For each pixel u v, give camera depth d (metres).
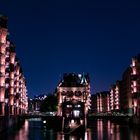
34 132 124.06
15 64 169.50
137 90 177.50
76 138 101.94
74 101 126.38
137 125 149.88
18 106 182.38
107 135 112.00
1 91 124.62
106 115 189.25
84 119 124.25
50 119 157.88
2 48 123.50
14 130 132.50
